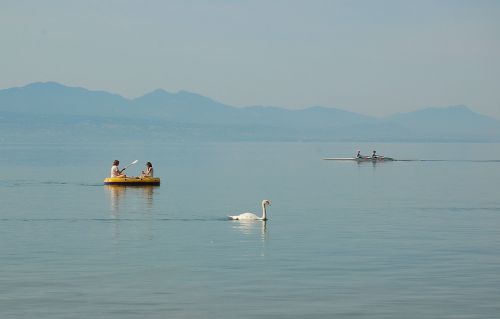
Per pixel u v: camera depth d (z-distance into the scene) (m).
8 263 34.62
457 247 39.19
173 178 98.25
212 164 145.62
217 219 50.75
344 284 30.72
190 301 28.12
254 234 43.69
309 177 101.62
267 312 26.81
